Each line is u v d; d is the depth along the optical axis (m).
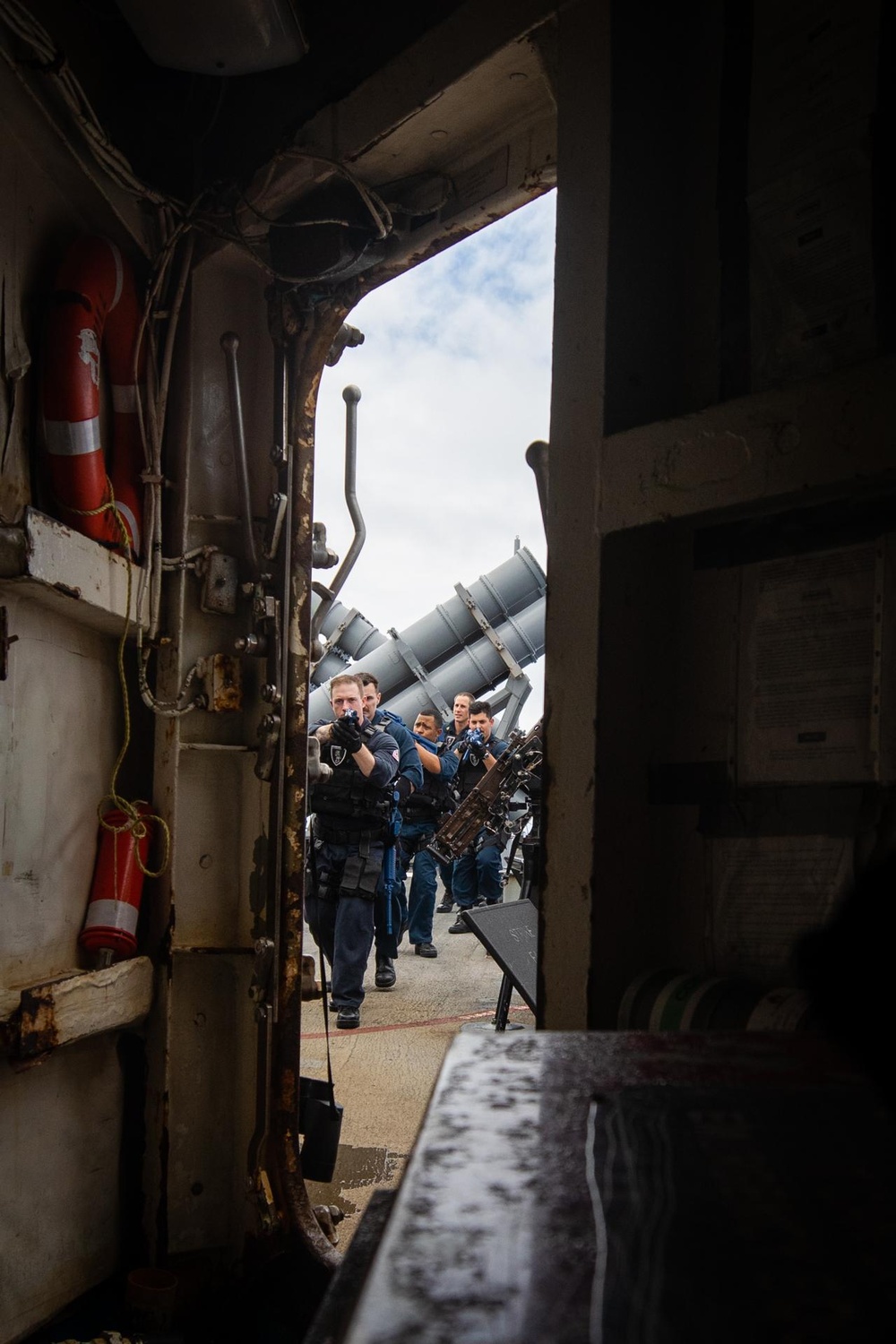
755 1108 0.58
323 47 2.22
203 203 2.36
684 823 1.66
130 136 2.44
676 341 1.72
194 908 2.37
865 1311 0.38
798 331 1.53
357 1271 0.79
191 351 2.44
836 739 1.47
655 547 1.71
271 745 2.34
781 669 1.55
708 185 1.70
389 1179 2.90
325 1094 2.55
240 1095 2.37
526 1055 0.68
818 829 1.49
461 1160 0.51
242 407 2.51
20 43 1.88
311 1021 4.77
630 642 1.65
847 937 0.57
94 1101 2.20
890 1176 0.49
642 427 1.58
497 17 1.82
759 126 1.62
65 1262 2.09
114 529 2.21
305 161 2.19
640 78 1.69
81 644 2.22
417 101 1.97
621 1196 0.47
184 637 2.40
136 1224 2.30
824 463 1.37
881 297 1.44
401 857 6.44
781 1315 0.37
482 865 7.38
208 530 2.46
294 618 2.45
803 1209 0.46
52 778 2.08
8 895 1.90
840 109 1.50
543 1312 0.38
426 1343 0.36
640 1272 0.40
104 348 2.25
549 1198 0.47
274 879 2.35
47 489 2.11
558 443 1.71
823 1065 0.66
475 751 7.35
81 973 2.05
